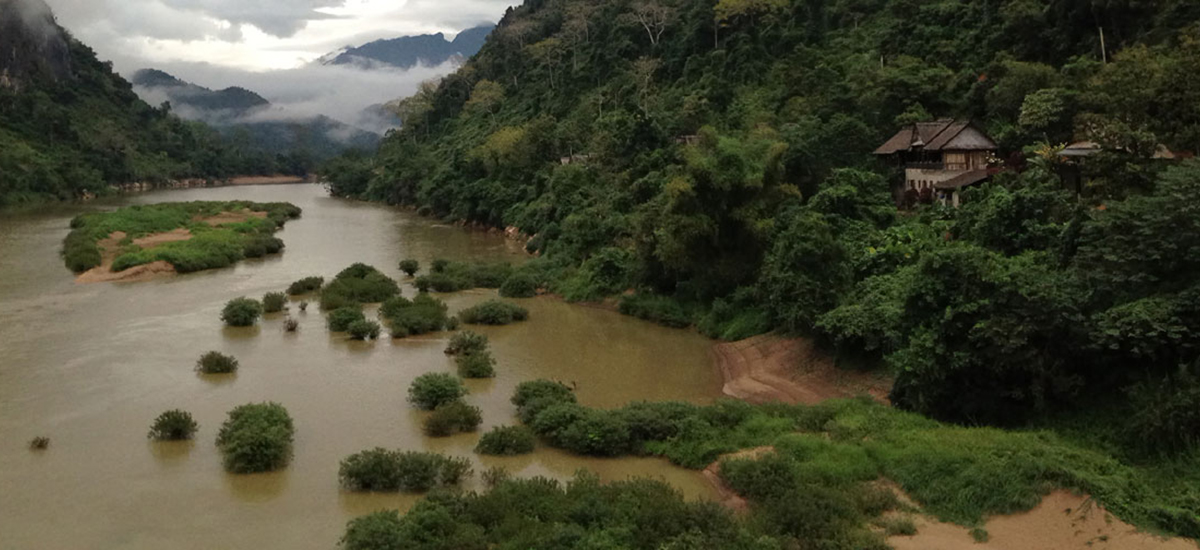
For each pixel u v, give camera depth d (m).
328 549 19.64
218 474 24.12
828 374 32.31
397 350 38.47
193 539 20.11
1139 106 40.72
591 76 110.50
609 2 129.25
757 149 45.59
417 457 23.50
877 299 32.09
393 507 21.97
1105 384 24.28
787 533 19.38
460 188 96.88
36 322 43.53
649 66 93.06
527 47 135.25
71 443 26.45
